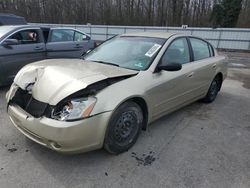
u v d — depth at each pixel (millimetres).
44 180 2451
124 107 2791
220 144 3377
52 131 2361
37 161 2732
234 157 3066
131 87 2863
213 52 5059
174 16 35188
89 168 2668
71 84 2537
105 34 25219
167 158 2945
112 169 2676
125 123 2877
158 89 3240
